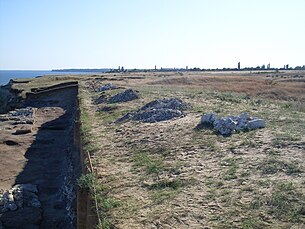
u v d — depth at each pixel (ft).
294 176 25.53
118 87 116.78
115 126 54.24
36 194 53.31
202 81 154.40
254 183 25.22
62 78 213.87
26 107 132.16
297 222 19.44
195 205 23.41
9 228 42.27
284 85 132.26
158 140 41.22
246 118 41.81
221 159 31.50
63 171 62.80
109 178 31.19
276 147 32.30
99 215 24.45
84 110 74.49
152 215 22.93
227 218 21.04
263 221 20.03
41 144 80.59
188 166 31.12
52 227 43.50
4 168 64.23
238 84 140.15
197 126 44.11
